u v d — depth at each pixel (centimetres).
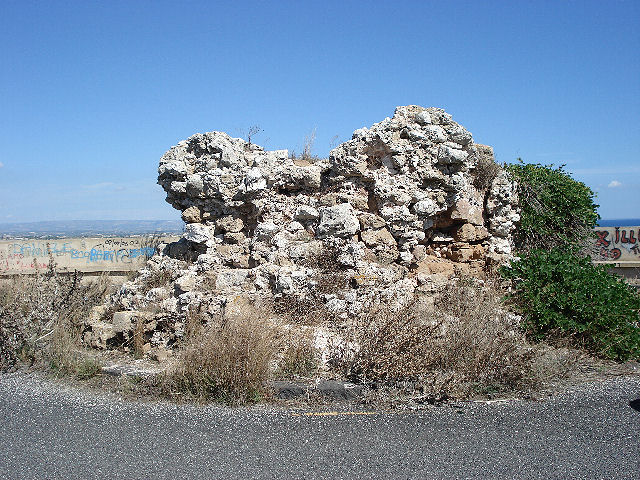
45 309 863
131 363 745
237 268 952
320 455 476
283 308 824
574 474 441
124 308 873
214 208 1031
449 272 941
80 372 708
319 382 637
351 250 882
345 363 669
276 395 618
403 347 654
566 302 805
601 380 695
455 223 1002
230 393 611
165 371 668
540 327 812
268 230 943
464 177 978
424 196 945
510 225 1025
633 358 781
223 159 1011
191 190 1034
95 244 1516
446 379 625
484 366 650
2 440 514
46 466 459
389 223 929
